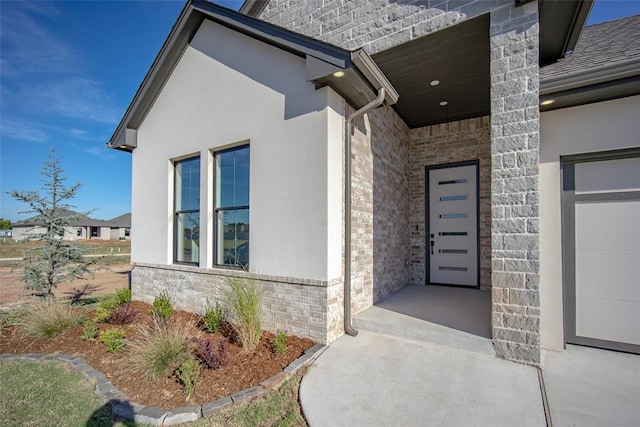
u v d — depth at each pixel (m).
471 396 2.76
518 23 3.42
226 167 5.21
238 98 4.87
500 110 3.49
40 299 6.02
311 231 4.04
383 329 4.25
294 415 2.61
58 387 3.17
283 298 4.26
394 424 2.42
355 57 3.52
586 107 3.69
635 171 3.59
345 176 4.36
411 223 7.41
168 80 5.96
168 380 3.11
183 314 5.36
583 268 3.84
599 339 3.75
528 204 3.32
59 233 6.64
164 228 6.02
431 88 5.43
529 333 3.33
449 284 6.98
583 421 2.39
